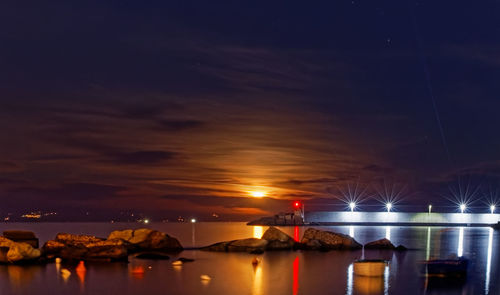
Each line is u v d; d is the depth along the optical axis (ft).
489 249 197.88
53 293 93.25
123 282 103.65
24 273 112.06
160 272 115.75
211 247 162.91
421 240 257.96
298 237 292.81
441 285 104.12
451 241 250.37
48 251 133.39
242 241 163.53
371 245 174.50
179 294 92.94
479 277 115.44
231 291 95.45
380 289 98.89
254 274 114.62
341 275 113.70
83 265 123.54
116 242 143.13
